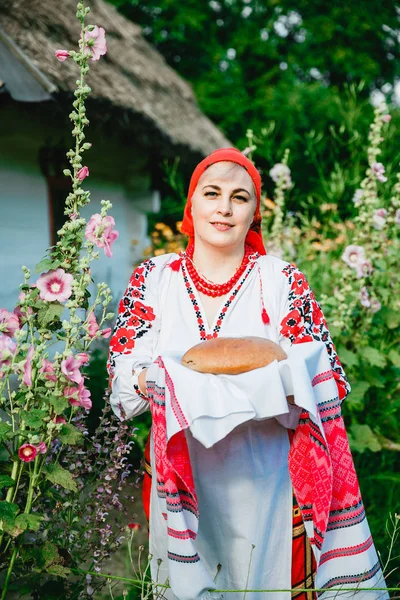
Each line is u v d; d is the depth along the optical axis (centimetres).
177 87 898
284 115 1200
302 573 174
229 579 167
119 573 245
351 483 169
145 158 684
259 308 181
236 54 1633
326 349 172
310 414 152
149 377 163
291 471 170
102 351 457
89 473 206
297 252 430
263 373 149
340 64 1623
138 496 330
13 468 160
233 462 164
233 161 180
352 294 314
